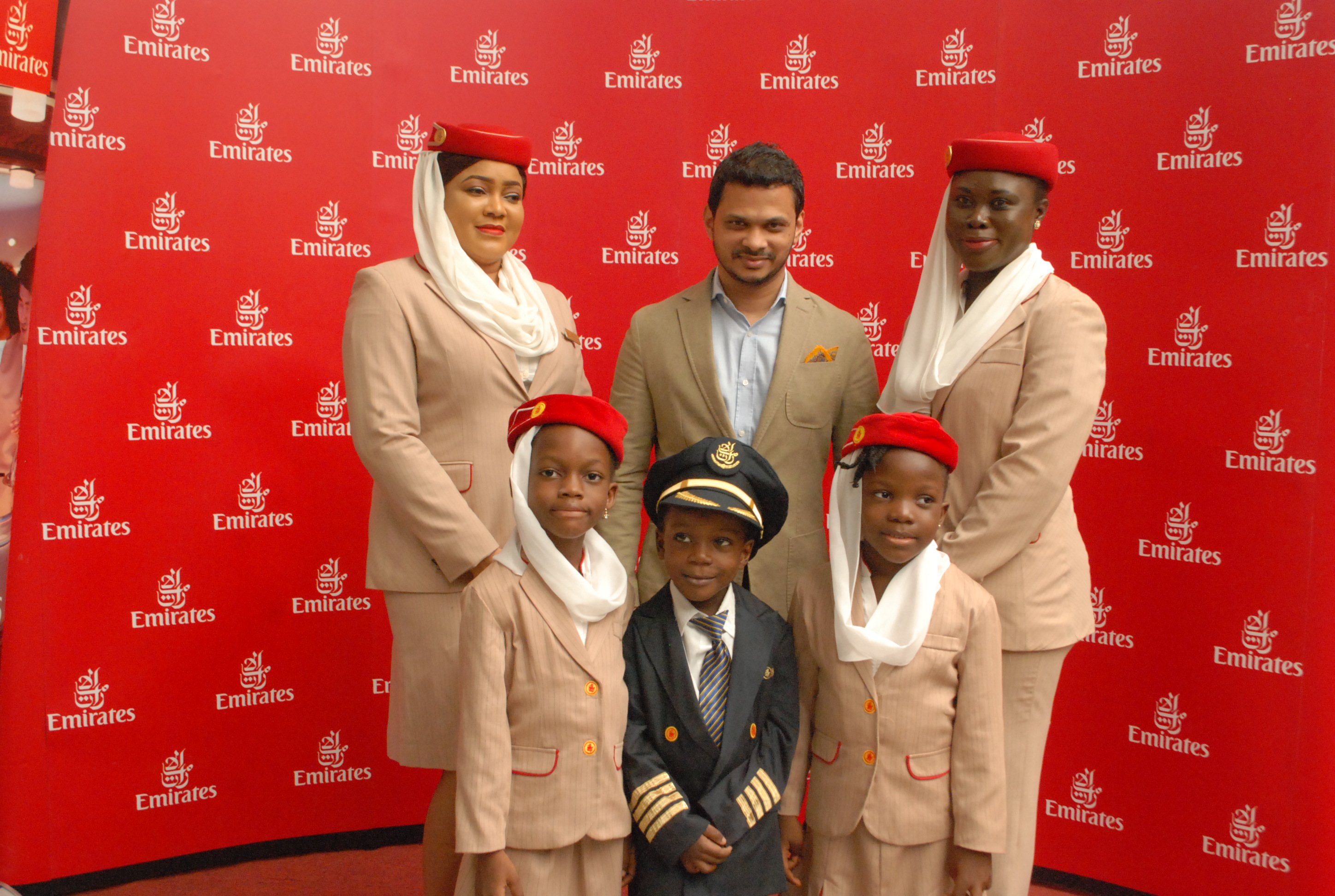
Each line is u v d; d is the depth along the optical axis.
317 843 3.19
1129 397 2.96
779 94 3.32
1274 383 2.74
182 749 3.01
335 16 3.05
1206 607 2.87
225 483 3.03
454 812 2.34
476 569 2.22
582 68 3.30
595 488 1.89
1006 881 2.24
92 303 2.83
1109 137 2.95
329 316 3.11
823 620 2.01
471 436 2.33
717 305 2.49
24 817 2.82
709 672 1.96
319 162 3.06
